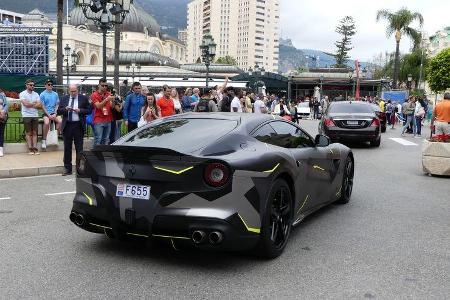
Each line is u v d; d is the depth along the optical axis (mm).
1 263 4500
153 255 4781
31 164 10234
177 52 133125
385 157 13500
